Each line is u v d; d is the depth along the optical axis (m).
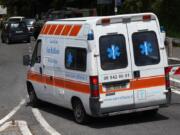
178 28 39.59
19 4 93.00
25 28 48.78
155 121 13.66
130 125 13.28
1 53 39.28
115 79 13.08
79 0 72.38
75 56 13.64
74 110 13.98
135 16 13.37
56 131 12.80
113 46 13.09
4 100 18.38
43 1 87.12
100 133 12.47
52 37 15.02
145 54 13.45
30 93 16.84
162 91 13.66
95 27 12.98
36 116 15.03
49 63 15.15
